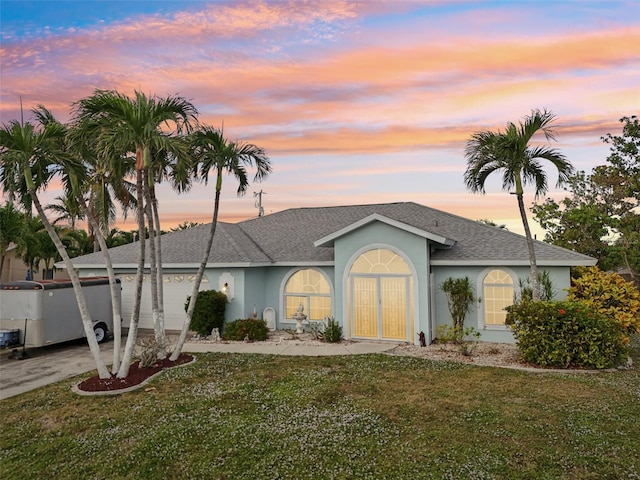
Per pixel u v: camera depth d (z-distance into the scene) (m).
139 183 10.04
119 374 10.02
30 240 31.06
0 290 13.77
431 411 7.84
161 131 9.75
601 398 8.45
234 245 17.88
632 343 14.30
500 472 5.57
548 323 11.22
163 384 9.81
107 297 16.44
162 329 11.85
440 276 15.28
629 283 13.27
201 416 7.75
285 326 17.52
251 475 5.62
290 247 18.62
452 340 14.34
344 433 6.89
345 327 15.30
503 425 7.10
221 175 11.78
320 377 10.26
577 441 6.45
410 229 14.26
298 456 6.11
